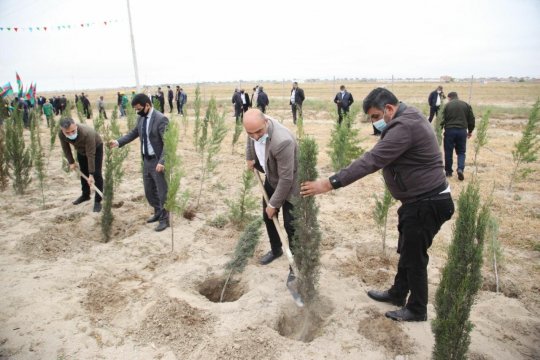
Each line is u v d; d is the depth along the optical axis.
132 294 3.90
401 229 3.37
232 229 5.54
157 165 5.20
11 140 7.07
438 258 4.70
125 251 4.86
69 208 6.28
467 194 2.49
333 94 48.16
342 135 7.97
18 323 3.38
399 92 42.88
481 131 8.24
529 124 7.14
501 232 5.43
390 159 2.91
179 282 4.03
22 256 4.66
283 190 3.73
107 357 3.04
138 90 19.50
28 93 19.06
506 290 4.10
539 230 5.48
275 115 23.00
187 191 5.27
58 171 8.93
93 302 3.75
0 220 5.78
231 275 4.25
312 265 3.40
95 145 5.98
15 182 7.20
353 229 5.57
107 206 5.14
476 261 2.46
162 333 3.28
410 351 3.04
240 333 3.19
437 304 2.63
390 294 3.65
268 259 4.54
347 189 7.55
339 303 3.66
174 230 5.48
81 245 5.02
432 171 3.01
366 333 3.25
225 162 9.88
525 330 3.33
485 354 2.99
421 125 2.91
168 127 4.77
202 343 3.12
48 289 3.91
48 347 3.11
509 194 7.14
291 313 3.61
